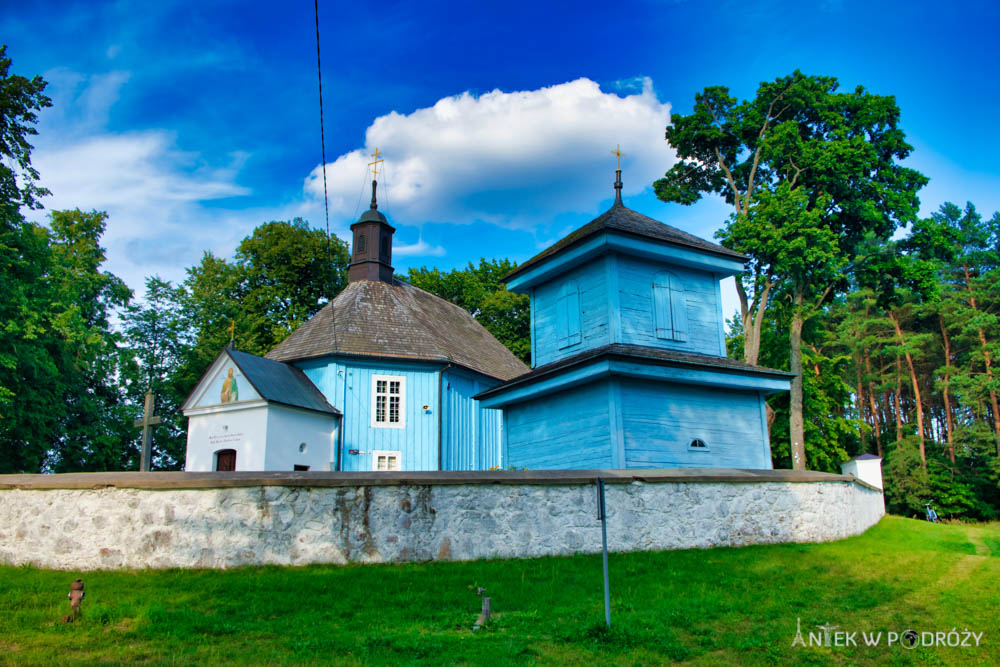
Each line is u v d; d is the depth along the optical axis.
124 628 8.49
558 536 12.88
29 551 11.60
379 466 26.20
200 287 43.47
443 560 12.05
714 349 20.16
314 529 11.67
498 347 39.00
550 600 9.93
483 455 30.39
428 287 50.28
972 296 49.44
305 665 7.27
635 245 18.64
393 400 27.20
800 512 15.55
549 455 19.16
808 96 32.88
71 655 7.51
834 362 37.69
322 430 25.38
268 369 25.02
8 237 25.91
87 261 36.25
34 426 28.84
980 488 44.91
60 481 11.80
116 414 35.66
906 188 32.62
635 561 12.31
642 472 14.05
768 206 30.27
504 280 22.03
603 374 16.88
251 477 11.84
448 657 7.54
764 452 19.19
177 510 11.49
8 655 7.48
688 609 9.44
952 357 50.94
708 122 34.75
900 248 33.66
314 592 10.02
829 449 36.06
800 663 7.75
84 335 29.92
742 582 11.09
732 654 7.96
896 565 12.59
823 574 11.80
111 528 11.48
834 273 31.16
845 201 32.53
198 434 24.55
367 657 7.52
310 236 43.97
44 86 24.98
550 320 21.05
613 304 18.52
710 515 14.23
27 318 26.06
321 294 44.88
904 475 45.00
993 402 45.62
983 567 12.41
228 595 9.85
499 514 12.60
